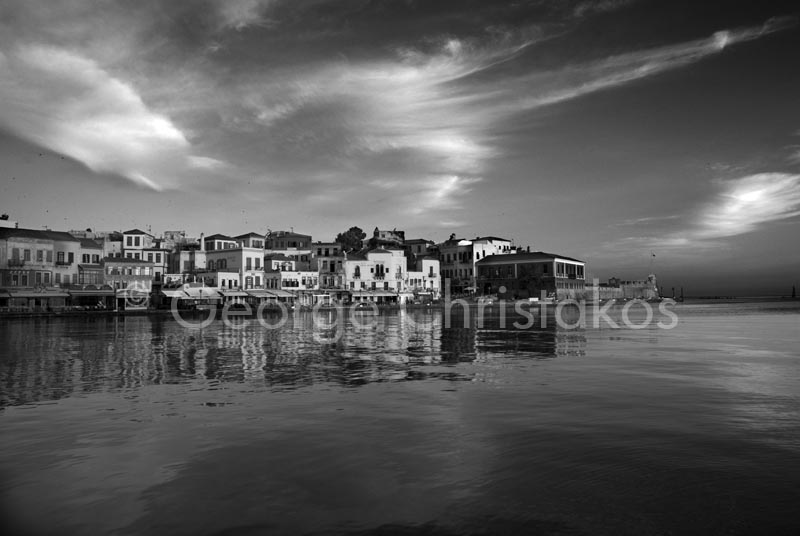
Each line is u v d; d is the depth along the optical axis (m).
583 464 12.22
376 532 9.13
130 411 17.70
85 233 122.88
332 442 14.01
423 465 12.25
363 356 33.19
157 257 118.62
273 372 26.44
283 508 10.06
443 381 23.50
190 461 12.65
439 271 153.25
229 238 130.50
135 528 9.38
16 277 89.69
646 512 9.80
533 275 147.38
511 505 10.10
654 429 15.08
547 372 26.08
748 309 137.00
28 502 10.46
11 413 17.48
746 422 15.84
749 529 9.16
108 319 80.88
